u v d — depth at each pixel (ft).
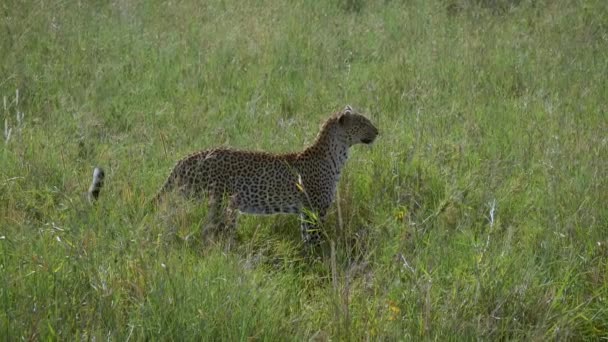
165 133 46.14
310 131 46.37
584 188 39.14
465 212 37.70
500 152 44.86
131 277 29.76
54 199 38.24
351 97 53.31
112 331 27.22
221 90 53.88
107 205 35.65
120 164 40.78
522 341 29.32
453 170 41.70
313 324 29.89
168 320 27.73
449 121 49.08
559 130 47.47
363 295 30.27
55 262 30.58
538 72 58.29
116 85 53.16
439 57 60.13
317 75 57.21
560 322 29.55
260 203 37.32
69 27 61.00
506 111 51.52
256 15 65.72
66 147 43.01
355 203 39.34
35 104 49.62
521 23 68.18
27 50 57.31
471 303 30.32
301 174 37.47
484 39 63.41
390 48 62.59
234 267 31.30
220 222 35.76
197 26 63.93
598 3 70.64
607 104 52.90
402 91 54.85
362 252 35.14
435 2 71.51
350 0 72.74
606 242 34.53
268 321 28.32
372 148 43.83
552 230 35.58
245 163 36.83
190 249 33.24
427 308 28.40
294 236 38.52
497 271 31.91
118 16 64.69
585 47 62.69
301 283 34.01
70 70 54.75
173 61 57.47
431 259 33.22
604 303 31.53
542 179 41.68
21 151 41.09
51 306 27.84
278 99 52.54
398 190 39.47
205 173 36.32
